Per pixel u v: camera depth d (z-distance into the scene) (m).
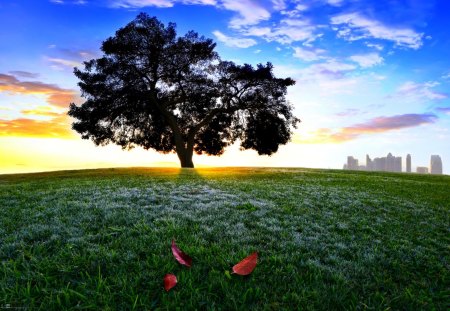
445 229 7.96
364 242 6.32
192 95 33.06
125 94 29.89
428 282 4.79
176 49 31.97
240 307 3.68
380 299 4.12
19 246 5.28
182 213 7.46
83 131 30.84
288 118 35.06
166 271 4.43
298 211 8.45
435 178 24.88
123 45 29.88
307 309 3.74
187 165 33.75
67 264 4.60
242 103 34.75
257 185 13.51
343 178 20.11
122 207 7.95
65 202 8.55
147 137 34.91
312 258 5.26
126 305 3.68
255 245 5.62
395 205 10.62
